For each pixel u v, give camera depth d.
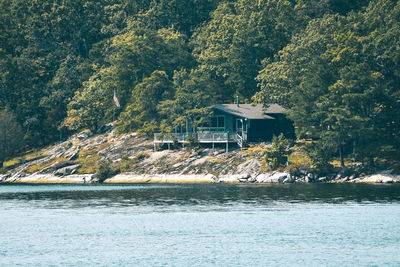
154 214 142.25
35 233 120.75
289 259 97.75
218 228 123.19
